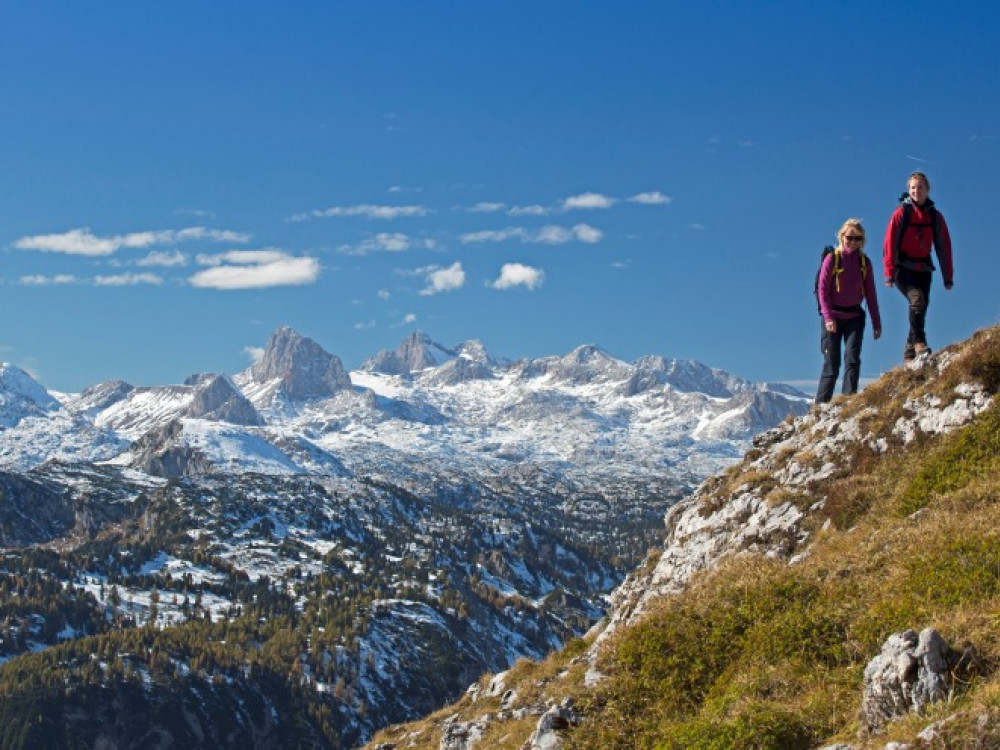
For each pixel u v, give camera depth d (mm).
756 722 19359
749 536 32594
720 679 22859
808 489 32562
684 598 27156
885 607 20828
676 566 36219
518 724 32250
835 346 35938
